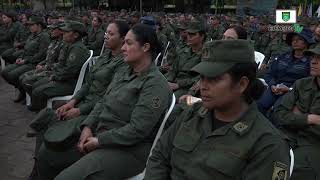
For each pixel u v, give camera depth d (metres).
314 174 2.80
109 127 2.78
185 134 1.98
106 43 3.64
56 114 3.65
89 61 4.89
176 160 1.98
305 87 3.09
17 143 4.65
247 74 1.84
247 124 1.83
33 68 6.36
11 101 6.55
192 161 1.90
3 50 9.15
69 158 3.04
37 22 6.83
